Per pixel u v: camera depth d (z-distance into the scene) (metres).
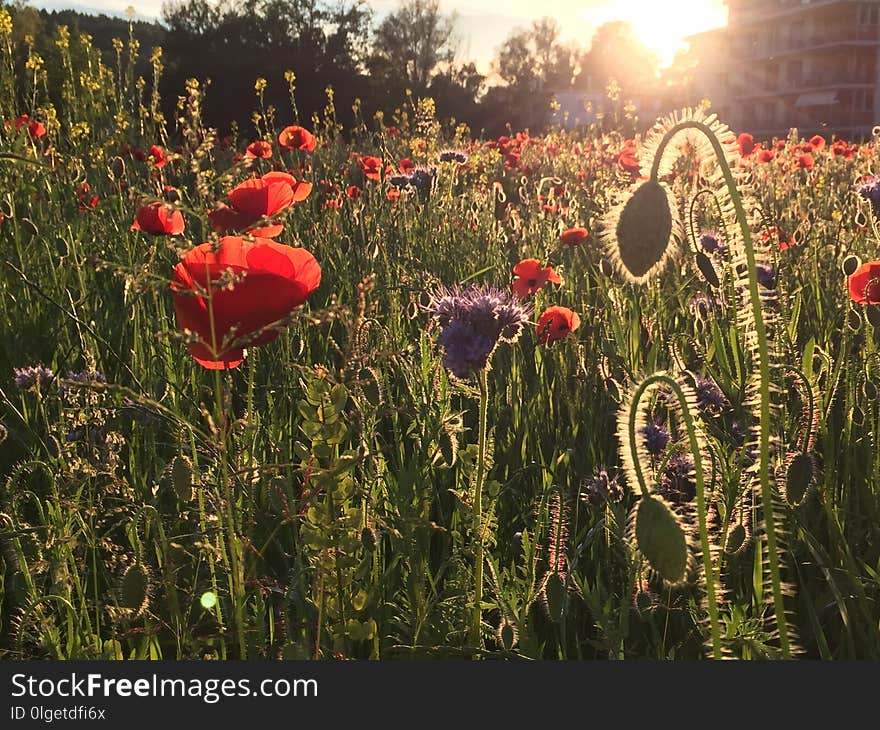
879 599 2.43
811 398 2.43
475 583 2.16
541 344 3.67
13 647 2.23
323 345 3.81
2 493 2.51
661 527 1.44
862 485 2.90
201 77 42.31
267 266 1.90
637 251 1.65
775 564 1.53
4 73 8.20
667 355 3.71
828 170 9.61
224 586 2.34
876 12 67.31
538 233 5.85
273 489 2.04
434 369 2.85
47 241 4.96
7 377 3.80
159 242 4.29
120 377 3.54
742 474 2.49
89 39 10.09
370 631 1.96
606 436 3.30
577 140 15.95
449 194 6.84
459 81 52.03
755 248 1.74
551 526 2.47
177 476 2.00
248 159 2.12
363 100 42.88
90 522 2.27
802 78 70.75
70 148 8.41
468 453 2.47
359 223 5.62
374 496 2.41
